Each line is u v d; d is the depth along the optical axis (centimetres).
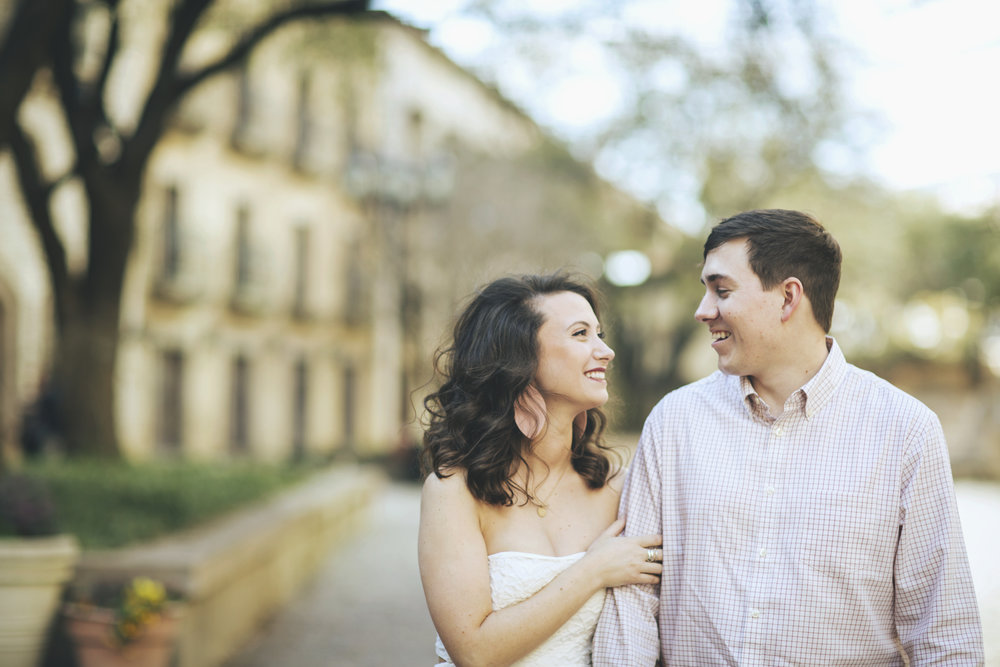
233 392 2362
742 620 227
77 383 1019
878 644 223
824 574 224
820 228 238
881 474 226
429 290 2477
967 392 3209
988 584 912
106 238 1003
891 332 3147
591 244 2492
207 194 2217
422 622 768
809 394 231
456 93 3173
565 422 258
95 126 978
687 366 4062
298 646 677
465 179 2428
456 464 246
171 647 520
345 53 1162
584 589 236
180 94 968
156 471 972
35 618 514
